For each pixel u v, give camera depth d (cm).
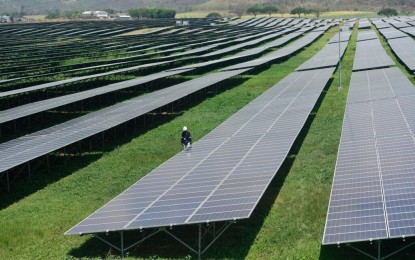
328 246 1975
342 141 3033
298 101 4344
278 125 3475
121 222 2030
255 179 2341
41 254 2138
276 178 2853
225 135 3397
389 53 8106
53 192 2892
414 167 2283
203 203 2105
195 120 4422
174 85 5959
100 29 15550
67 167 3316
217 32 14350
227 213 1980
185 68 7119
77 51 10088
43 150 3200
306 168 2980
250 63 7388
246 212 1966
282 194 2611
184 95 4884
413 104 3641
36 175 3180
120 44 11256
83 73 7519
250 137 3231
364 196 2053
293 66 7644
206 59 8688
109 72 6869
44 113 5069
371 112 3694
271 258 1961
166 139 3862
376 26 13762
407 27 11669
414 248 1925
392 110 3600
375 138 2953
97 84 6788
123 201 2262
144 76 6975
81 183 3009
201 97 5472
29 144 3409
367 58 7056
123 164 3316
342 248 1955
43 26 16762
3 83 6241
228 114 4584
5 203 2777
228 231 2228
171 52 9731
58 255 2119
